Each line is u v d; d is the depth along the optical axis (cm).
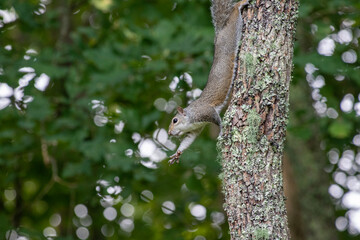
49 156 1262
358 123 1201
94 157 1044
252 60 615
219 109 874
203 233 1412
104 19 1315
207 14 1167
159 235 1444
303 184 1359
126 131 1106
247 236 597
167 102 1267
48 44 1470
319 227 1338
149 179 1040
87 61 1164
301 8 1070
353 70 1100
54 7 1412
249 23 630
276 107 609
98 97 1116
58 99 1140
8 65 1050
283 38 619
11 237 1038
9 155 1259
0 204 1395
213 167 1094
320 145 1379
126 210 1509
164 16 1305
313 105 1349
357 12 1197
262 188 599
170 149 1101
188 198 1342
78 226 1466
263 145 604
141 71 1131
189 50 1100
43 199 1377
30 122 1090
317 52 1120
